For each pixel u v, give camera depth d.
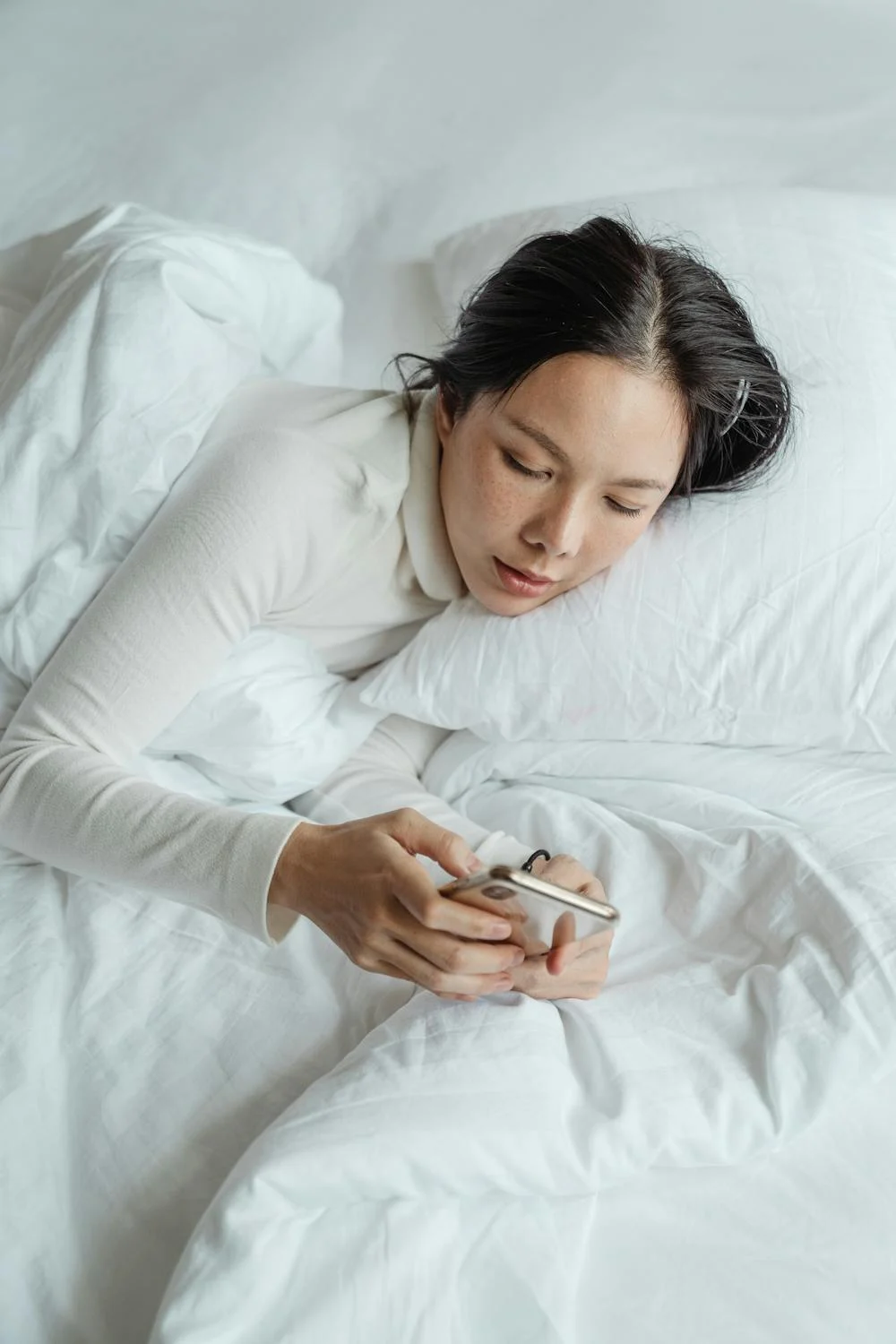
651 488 0.86
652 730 0.98
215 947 0.86
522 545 0.89
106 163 1.53
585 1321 0.71
